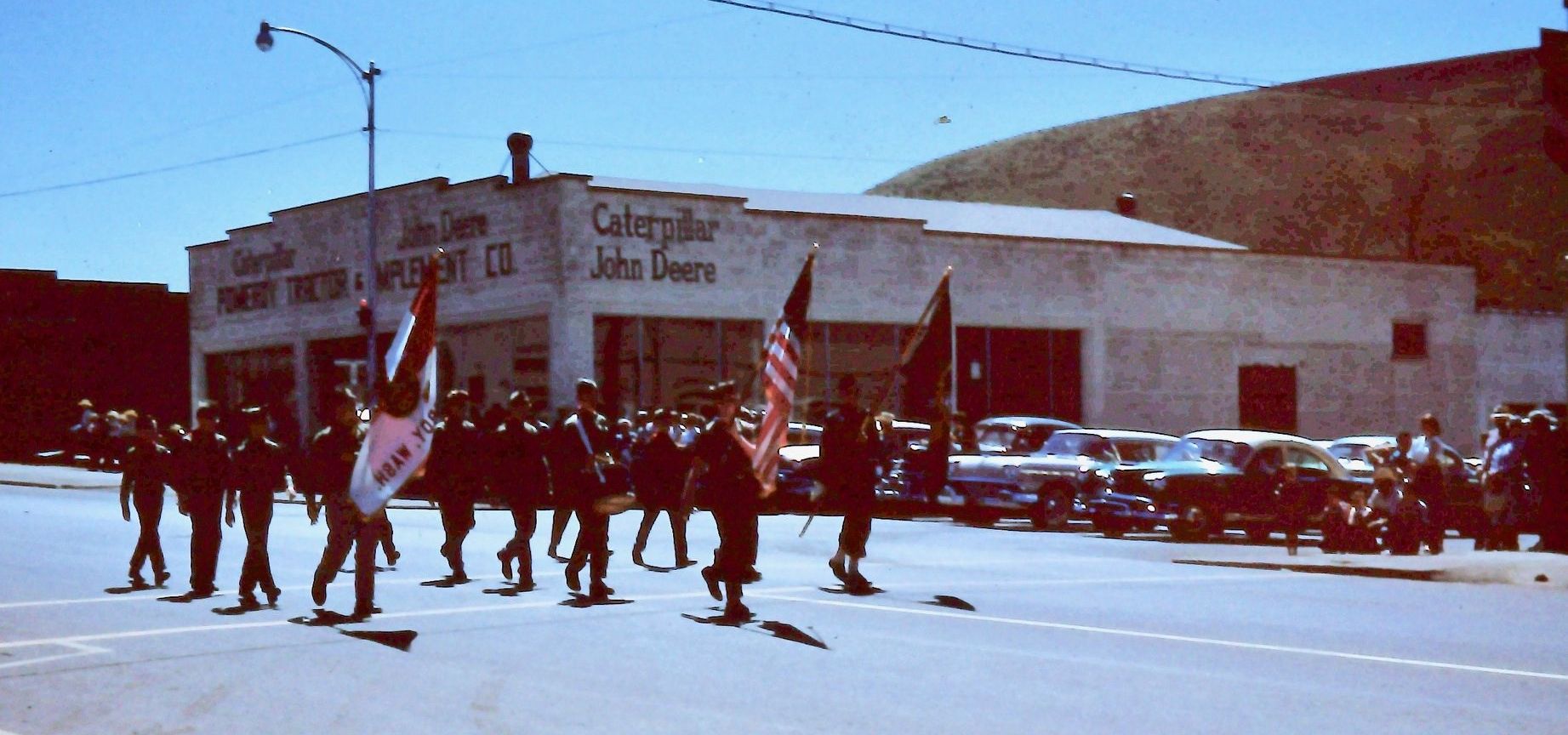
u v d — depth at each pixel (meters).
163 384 62.03
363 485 12.60
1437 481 21.77
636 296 35.34
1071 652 11.09
